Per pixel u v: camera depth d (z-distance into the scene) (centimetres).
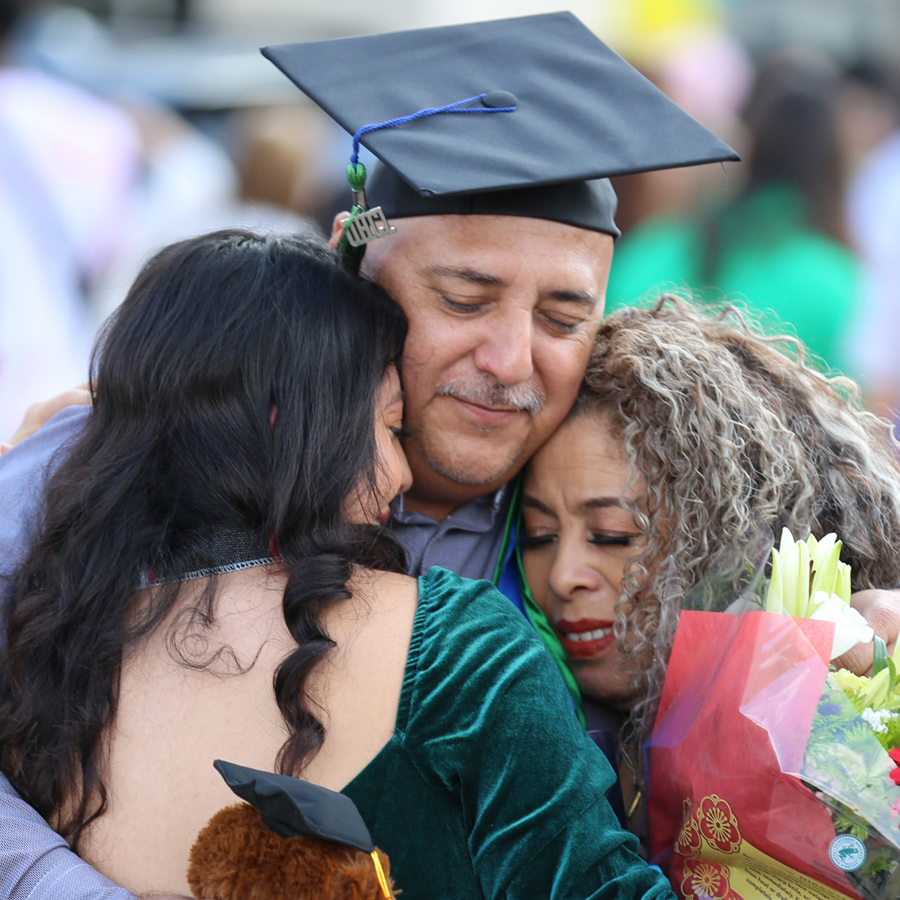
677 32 1742
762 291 1163
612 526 588
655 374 591
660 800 526
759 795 464
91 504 484
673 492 572
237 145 1511
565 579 598
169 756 438
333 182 1572
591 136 594
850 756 453
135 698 448
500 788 438
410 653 452
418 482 626
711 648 512
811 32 1891
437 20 2105
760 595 514
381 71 616
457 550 630
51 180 1197
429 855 440
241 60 1670
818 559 518
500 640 460
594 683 612
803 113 1168
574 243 588
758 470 580
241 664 445
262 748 433
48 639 466
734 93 1523
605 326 647
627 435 581
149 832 432
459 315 585
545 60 640
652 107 617
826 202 1182
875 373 1248
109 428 509
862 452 611
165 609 455
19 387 1166
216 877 378
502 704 445
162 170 1375
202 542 468
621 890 435
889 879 451
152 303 515
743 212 1180
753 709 474
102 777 441
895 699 482
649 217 1260
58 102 1230
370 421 504
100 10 1955
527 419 599
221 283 511
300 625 442
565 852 434
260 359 493
